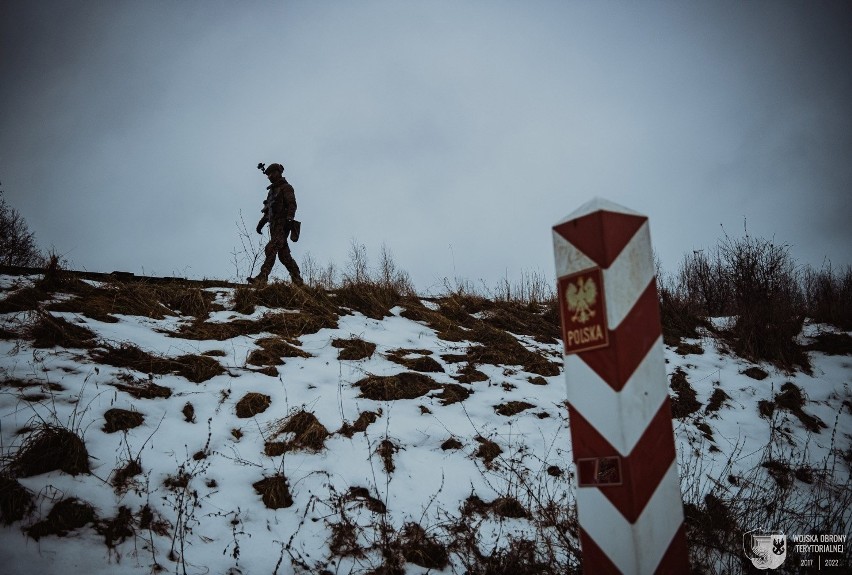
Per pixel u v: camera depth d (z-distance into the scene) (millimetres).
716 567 4176
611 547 2213
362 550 4176
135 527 3969
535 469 5383
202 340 6730
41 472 4156
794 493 5484
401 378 6504
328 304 8695
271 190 10594
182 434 4977
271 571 3906
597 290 2324
